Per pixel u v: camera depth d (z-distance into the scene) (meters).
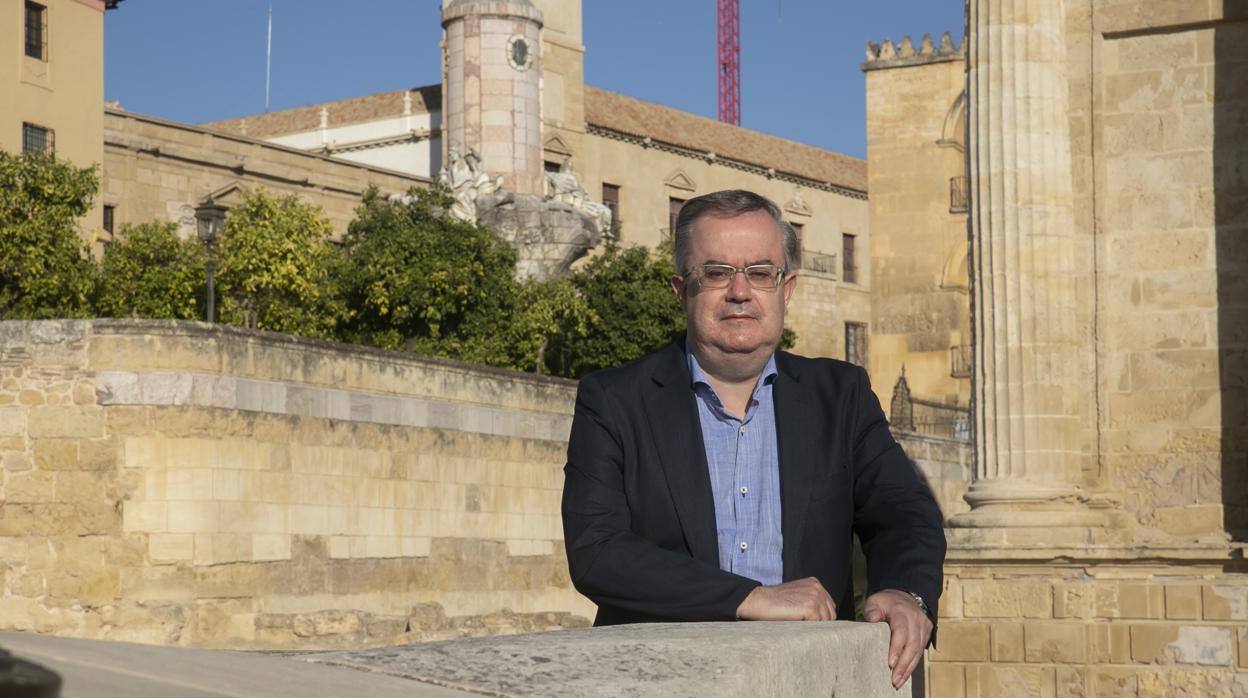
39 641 2.10
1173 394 15.73
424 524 24.69
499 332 38.34
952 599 15.47
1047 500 15.39
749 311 4.31
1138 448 15.80
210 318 26.59
